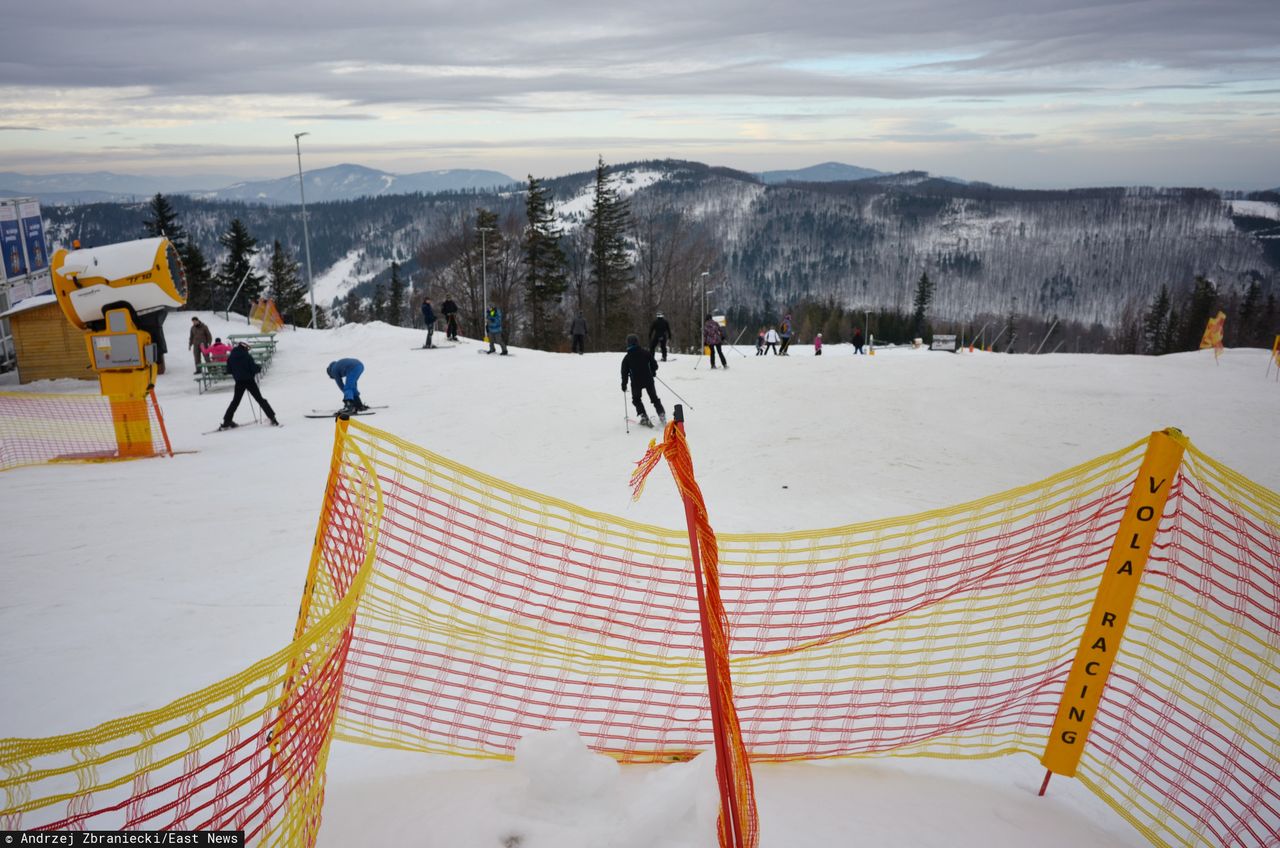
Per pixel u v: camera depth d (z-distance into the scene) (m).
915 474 10.28
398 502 6.91
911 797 3.38
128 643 5.09
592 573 5.72
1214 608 5.59
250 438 13.12
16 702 4.27
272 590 6.13
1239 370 21.17
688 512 2.80
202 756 3.56
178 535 7.70
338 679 2.79
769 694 4.13
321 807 2.88
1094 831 3.21
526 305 62.56
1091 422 13.62
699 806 3.05
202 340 19.53
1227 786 3.47
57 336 20.53
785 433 12.58
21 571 6.59
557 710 3.92
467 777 3.38
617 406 14.86
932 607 5.16
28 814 3.03
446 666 4.24
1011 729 3.89
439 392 17.03
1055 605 5.12
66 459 11.59
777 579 5.66
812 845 3.01
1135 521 3.27
